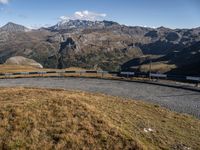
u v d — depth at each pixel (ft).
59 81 198.18
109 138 57.36
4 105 70.79
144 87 162.61
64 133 57.62
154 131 68.64
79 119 64.75
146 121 76.54
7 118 62.59
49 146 53.36
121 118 74.74
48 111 67.72
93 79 212.43
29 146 52.75
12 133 56.49
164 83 179.73
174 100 119.96
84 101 85.76
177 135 68.18
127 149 54.49
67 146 53.88
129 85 172.55
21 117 63.05
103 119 65.77
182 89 154.71
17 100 79.71
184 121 82.74
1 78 229.66
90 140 56.24
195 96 131.03
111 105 90.79
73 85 171.83
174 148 60.03
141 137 62.54
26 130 58.03
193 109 102.47
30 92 98.94
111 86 166.91
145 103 106.11
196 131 73.67
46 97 84.02
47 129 58.95
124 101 103.71
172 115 88.79
